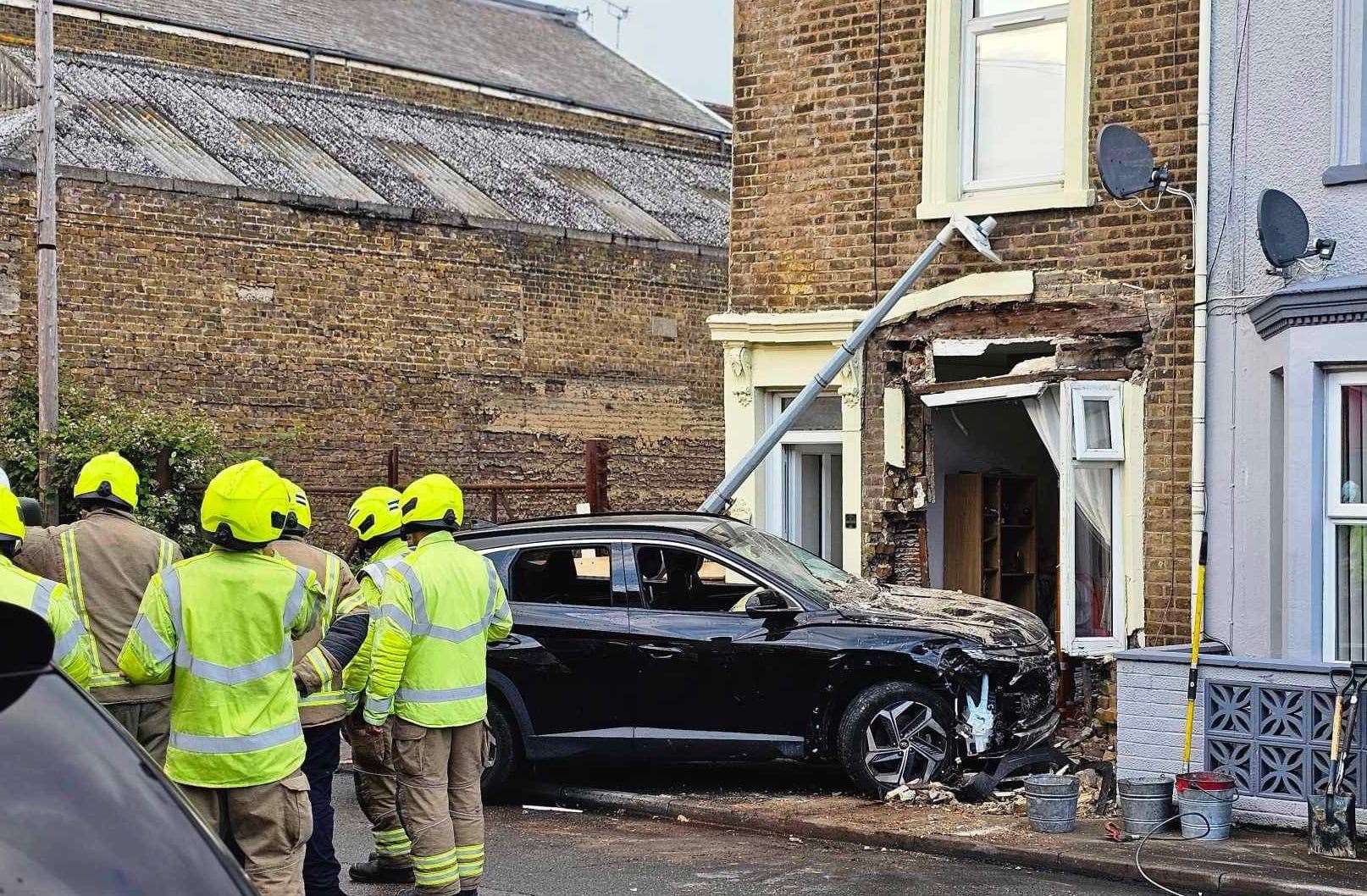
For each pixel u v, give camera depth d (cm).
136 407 2014
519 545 1069
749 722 1008
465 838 762
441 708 746
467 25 3784
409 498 767
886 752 992
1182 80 1172
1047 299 1229
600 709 1025
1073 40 1216
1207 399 1144
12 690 349
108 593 716
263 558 637
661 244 2661
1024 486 1393
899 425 1309
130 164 2197
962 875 831
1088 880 816
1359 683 826
